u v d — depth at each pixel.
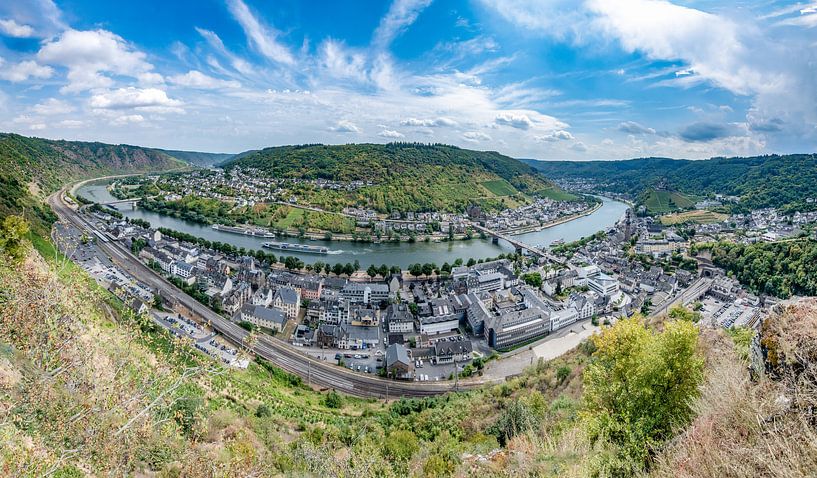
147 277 140.00
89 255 153.38
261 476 29.86
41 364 21.17
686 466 17.56
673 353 29.11
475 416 66.38
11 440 18.05
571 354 94.69
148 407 21.36
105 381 21.23
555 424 41.16
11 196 157.75
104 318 31.25
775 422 15.15
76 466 20.00
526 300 146.00
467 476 33.31
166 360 24.62
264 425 61.00
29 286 21.95
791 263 169.25
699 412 20.25
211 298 126.19
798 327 17.55
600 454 25.45
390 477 41.16
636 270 195.38
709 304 150.88
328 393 88.19
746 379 18.08
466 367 100.31
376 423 69.81
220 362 26.48
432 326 124.19
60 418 19.31
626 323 39.06
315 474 42.09
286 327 120.38
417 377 98.00
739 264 187.38
